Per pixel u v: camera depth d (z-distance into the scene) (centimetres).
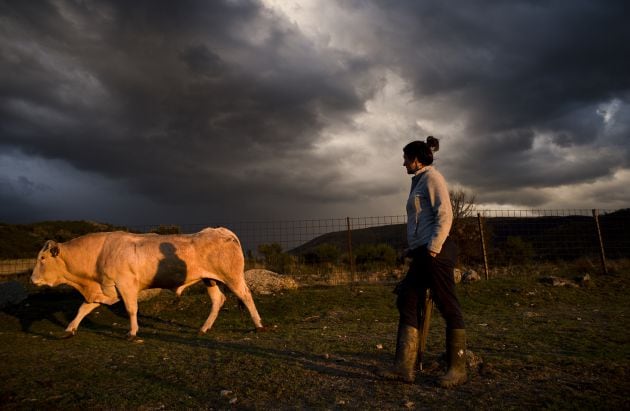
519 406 336
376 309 995
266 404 353
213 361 497
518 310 966
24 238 3138
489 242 2017
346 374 436
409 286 412
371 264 2028
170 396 373
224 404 354
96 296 757
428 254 395
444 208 390
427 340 626
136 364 489
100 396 372
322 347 579
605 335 638
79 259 739
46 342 658
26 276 1447
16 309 930
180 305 1014
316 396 371
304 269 1856
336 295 1119
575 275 1366
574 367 444
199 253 754
